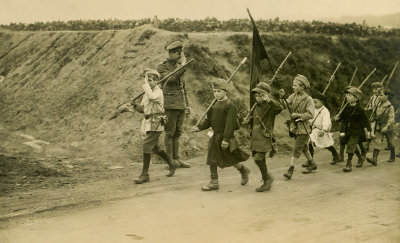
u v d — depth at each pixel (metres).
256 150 6.85
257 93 6.88
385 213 5.81
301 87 7.77
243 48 13.65
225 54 13.28
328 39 16.14
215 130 6.89
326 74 15.20
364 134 8.51
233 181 7.62
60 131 11.40
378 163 9.30
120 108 11.06
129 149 9.83
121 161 9.24
